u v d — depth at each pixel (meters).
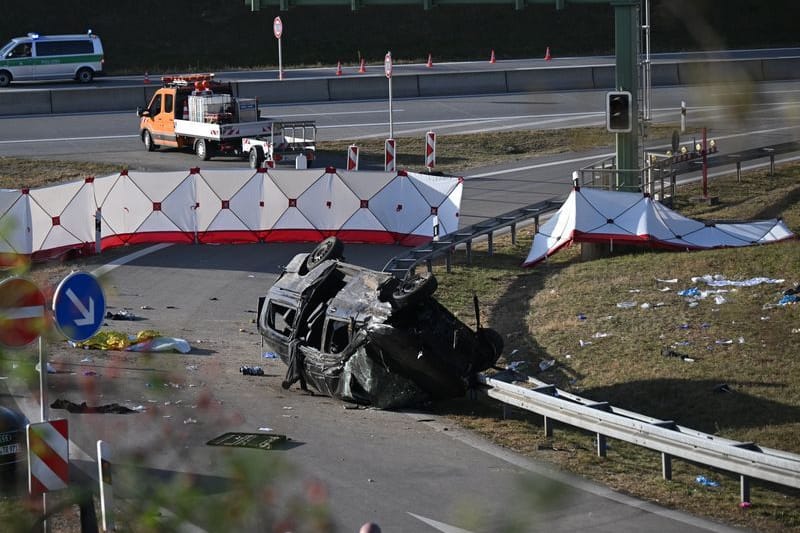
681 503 40.06
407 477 42.41
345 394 53.97
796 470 37.00
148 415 50.47
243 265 92.56
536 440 48.38
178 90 142.00
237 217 100.81
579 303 74.56
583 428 46.50
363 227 100.56
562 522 37.47
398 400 53.47
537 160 140.25
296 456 45.00
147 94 182.38
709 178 125.75
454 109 179.50
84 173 130.00
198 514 27.41
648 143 141.62
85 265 92.56
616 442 49.12
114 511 35.81
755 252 83.12
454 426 50.69
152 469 42.03
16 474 40.66
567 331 67.75
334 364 53.97
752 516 38.81
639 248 89.81
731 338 63.00
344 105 185.12
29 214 91.62
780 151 122.31
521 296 80.12
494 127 162.75
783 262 79.00
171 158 140.88
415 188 99.00
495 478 42.38
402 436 48.59
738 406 51.94
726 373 56.69
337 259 61.97
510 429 50.28
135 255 96.38
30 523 30.34
